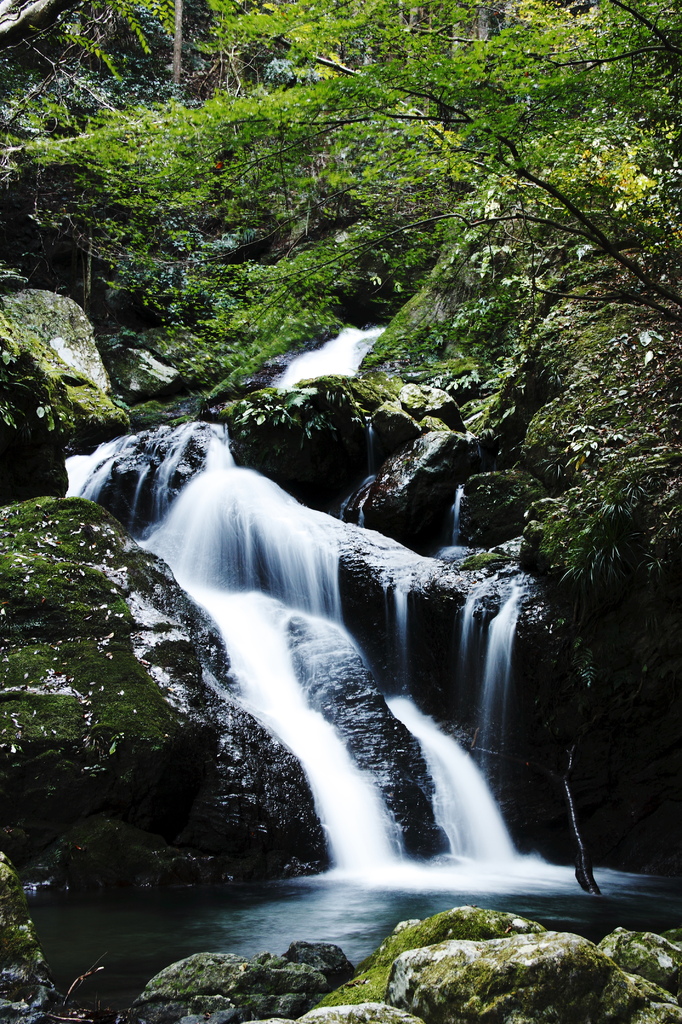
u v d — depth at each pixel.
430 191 7.77
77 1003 3.20
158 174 6.29
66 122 6.86
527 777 7.91
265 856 6.23
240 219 7.44
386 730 7.82
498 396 12.26
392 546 10.20
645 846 7.34
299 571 9.91
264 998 3.07
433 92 5.60
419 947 3.05
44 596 6.80
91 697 6.26
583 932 4.68
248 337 8.66
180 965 3.23
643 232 9.19
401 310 15.19
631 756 7.66
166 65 19.20
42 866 5.54
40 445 9.82
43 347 13.03
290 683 8.19
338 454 12.63
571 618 7.89
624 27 5.89
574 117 6.76
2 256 17.25
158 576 7.91
